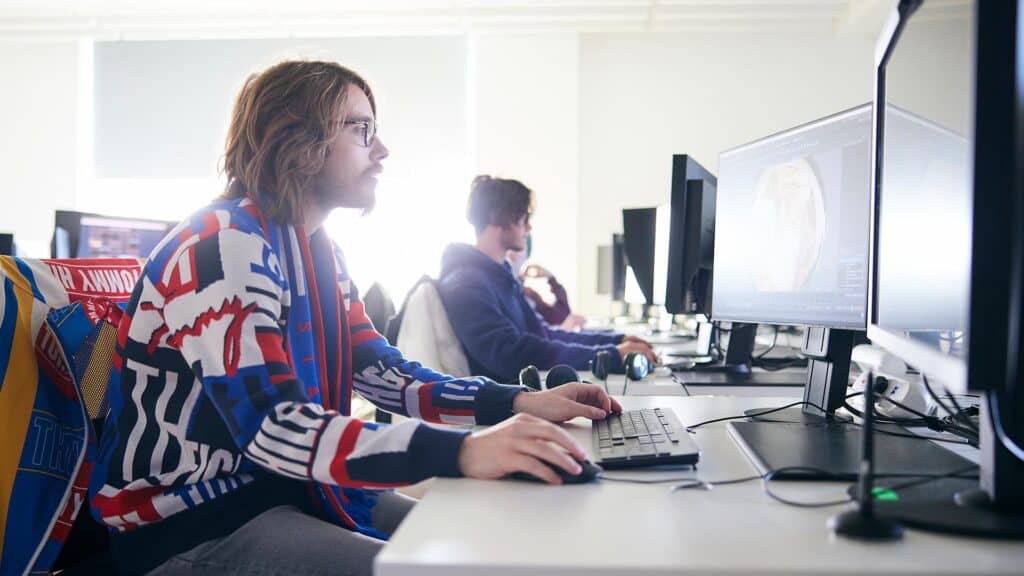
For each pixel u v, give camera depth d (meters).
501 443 0.89
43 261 1.23
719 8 6.29
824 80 6.86
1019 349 0.71
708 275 2.34
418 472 0.90
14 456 1.10
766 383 1.97
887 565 0.61
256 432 0.96
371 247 6.68
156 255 1.13
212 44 6.98
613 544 0.67
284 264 1.20
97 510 1.12
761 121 6.91
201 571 1.05
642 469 0.95
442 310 2.49
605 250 5.57
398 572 0.63
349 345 1.38
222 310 1.04
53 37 6.97
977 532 0.67
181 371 1.11
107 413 1.22
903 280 0.92
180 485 1.11
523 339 2.39
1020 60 0.60
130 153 7.07
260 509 1.13
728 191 1.66
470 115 6.89
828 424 1.21
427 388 1.36
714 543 0.67
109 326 1.23
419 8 6.42
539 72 6.80
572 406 1.24
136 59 7.03
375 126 1.36
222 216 1.11
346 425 0.94
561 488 0.87
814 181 1.31
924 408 1.30
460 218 6.84
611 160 6.98
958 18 0.73
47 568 1.13
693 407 1.44
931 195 0.82
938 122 0.80
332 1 6.28
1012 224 0.59
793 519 0.74
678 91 6.94
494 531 0.71
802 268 1.34
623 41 6.96
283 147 1.20
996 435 0.73
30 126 7.18
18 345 1.13
